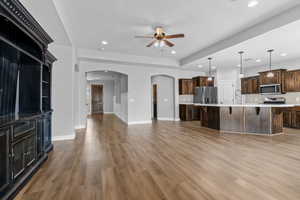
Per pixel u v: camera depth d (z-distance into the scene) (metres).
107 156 2.89
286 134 4.68
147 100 7.00
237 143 3.71
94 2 2.75
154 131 5.15
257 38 3.71
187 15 3.22
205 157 2.82
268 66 6.70
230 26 3.71
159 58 6.55
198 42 4.75
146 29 3.84
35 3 2.32
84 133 4.89
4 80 2.17
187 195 1.70
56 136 4.04
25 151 2.02
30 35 2.07
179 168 2.38
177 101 7.86
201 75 8.38
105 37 4.31
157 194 1.72
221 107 5.17
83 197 1.68
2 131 1.58
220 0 2.73
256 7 2.94
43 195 1.72
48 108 3.24
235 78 7.51
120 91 8.84
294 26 3.09
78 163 2.58
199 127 5.86
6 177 1.62
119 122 7.29
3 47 2.11
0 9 1.49
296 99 5.78
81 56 5.30
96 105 11.85
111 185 1.91
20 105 2.59
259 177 2.08
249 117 4.76
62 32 3.35
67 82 4.13
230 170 2.30
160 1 2.76
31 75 2.64
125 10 3.02
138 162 2.61
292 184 1.90
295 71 5.68
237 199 1.62
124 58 5.95
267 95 6.72
